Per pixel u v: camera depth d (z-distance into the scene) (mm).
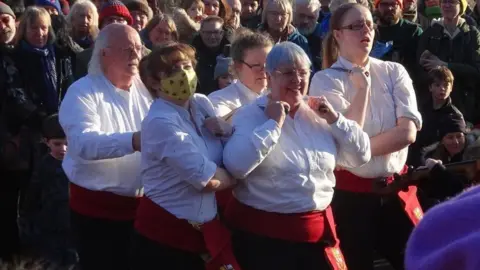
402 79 3871
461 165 2793
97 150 3502
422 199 4113
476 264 996
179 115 3311
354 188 3826
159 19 6141
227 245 3309
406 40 6688
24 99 5379
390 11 6672
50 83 5520
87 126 3611
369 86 3729
